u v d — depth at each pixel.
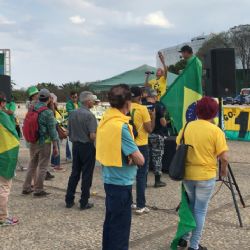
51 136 7.34
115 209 4.07
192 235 4.72
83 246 5.14
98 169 10.44
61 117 10.70
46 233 5.62
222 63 7.17
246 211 6.57
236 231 5.64
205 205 4.68
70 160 11.80
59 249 5.05
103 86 16.62
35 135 7.33
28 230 5.75
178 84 8.83
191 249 4.72
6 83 9.58
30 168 7.63
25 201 7.28
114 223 4.09
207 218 6.19
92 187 8.38
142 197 6.42
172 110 8.91
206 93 7.47
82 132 6.54
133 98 6.33
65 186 8.48
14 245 5.19
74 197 6.97
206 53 7.47
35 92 8.38
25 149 14.30
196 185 4.63
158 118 8.18
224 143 4.58
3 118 5.76
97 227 5.84
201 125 4.64
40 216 6.38
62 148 14.27
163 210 6.66
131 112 6.22
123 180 4.06
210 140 4.55
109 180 4.09
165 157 9.62
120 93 4.12
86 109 6.62
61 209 6.77
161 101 8.97
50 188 8.32
